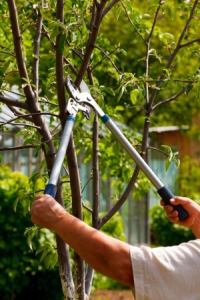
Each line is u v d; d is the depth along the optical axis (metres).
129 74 3.28
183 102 14.38
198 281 2.09
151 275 2.07
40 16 3.58
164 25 12.10
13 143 9.13
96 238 2.09
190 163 15.10
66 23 3.52
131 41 13.04
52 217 2.10
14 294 7.42
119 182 4.46
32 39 4.27
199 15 4.08
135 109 13.27
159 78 3.70
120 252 2.10
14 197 7.06
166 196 2.42
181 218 2.39
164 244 10.94
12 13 3.07
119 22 13.30
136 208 11.23
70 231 2.09
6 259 7.02
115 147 4.07
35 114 3.08
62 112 3.04
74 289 3.23
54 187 2.18
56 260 3.26
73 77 4.14
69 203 3.50
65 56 3.51
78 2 3.57
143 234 11.33
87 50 3.01
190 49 4.27
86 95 2.70
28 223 7.07
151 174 2.45
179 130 15.05
